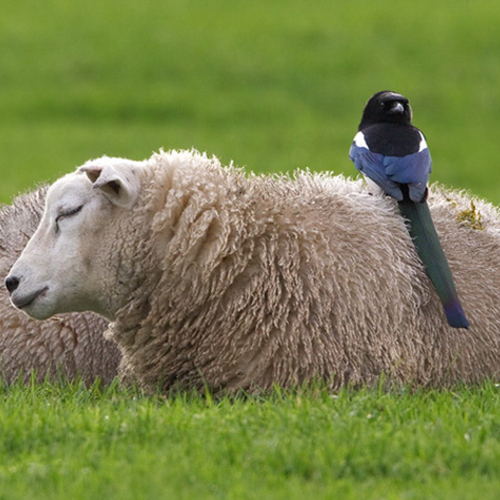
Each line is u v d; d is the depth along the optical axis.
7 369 16.25
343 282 13.91
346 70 75.75
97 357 16.12
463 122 66.75
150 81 75.25
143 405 13.14
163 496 10.09
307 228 14.13
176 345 14.18
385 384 13.86
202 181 14.10
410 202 14.87
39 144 62.00
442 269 14.20
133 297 14.15
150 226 13.96
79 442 11.77
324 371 13.80
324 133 64.69
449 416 12.32
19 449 11.73
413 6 89.12
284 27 84.12
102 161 14.21
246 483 10.45
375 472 10.78
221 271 13.88
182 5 91.12
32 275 13.84
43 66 77.62
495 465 10.87
